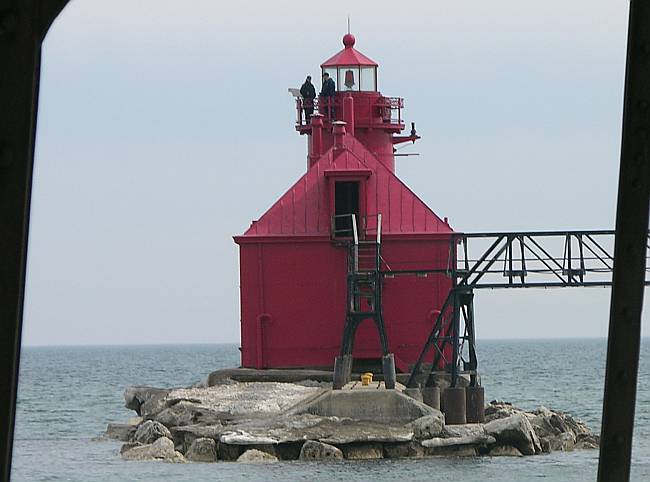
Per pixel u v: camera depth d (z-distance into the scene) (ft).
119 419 600.80
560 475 302.86
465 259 361.30
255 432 332.80
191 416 362.94
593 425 512.22
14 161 37.99
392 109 504.02
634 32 43.42
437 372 401.49
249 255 425.69
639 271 44.29
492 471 307.99
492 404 440.04
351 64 500.74
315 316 424.87
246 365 425.69
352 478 295.28
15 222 37.96
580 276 354.33
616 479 44.91
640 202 44.04
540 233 354.33
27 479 322.34
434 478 295.48
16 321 37.88
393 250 424.05
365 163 431.84
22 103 38.06
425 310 423.23
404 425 335.47
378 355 423.23
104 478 316.40
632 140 43.83
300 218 427.33
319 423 335.26
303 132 499.10
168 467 326.24
